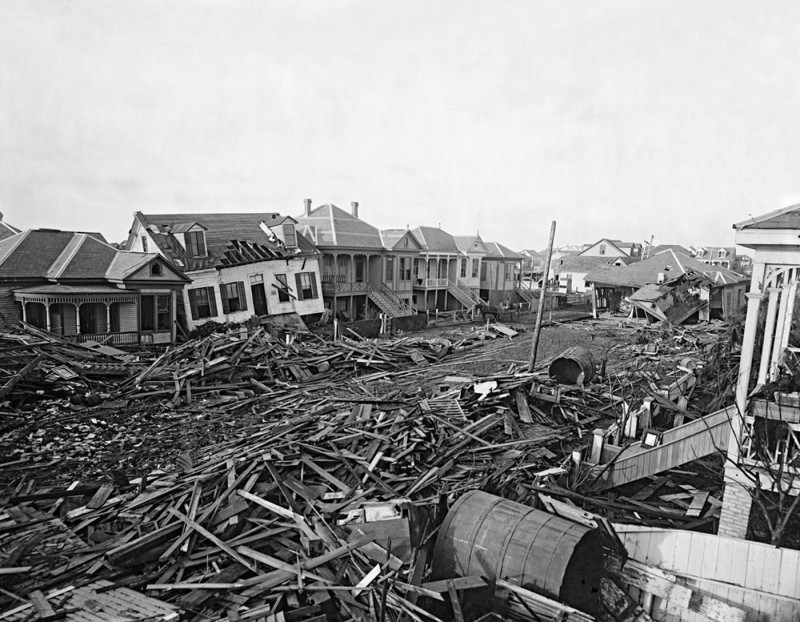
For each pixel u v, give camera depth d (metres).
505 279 67.69
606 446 15.09
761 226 10.30
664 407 18.52
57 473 14.08
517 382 21.55
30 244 30.17
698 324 49.25
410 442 15.95
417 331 44.16
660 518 12.73
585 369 22.69
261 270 37.75
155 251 34.72
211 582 9.40
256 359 26.12
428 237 56.09
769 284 10.59
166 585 9.16
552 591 8.68
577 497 12.98
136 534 10.72
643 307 48.81
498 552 9.20
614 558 10.30
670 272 56.56
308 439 15.62
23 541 10.46
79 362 23.55
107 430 17.53
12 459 14.88
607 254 87.38
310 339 33.78
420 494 13.30
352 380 25.77
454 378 23.31
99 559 9.84
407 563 9.96
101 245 32.38
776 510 11.48
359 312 47.69
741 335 28.00
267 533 10.84
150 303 31.27
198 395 21.81
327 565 9.93
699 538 9.84
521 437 17.67
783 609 9.09
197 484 12.48
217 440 16.86
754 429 10.83
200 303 34.69
